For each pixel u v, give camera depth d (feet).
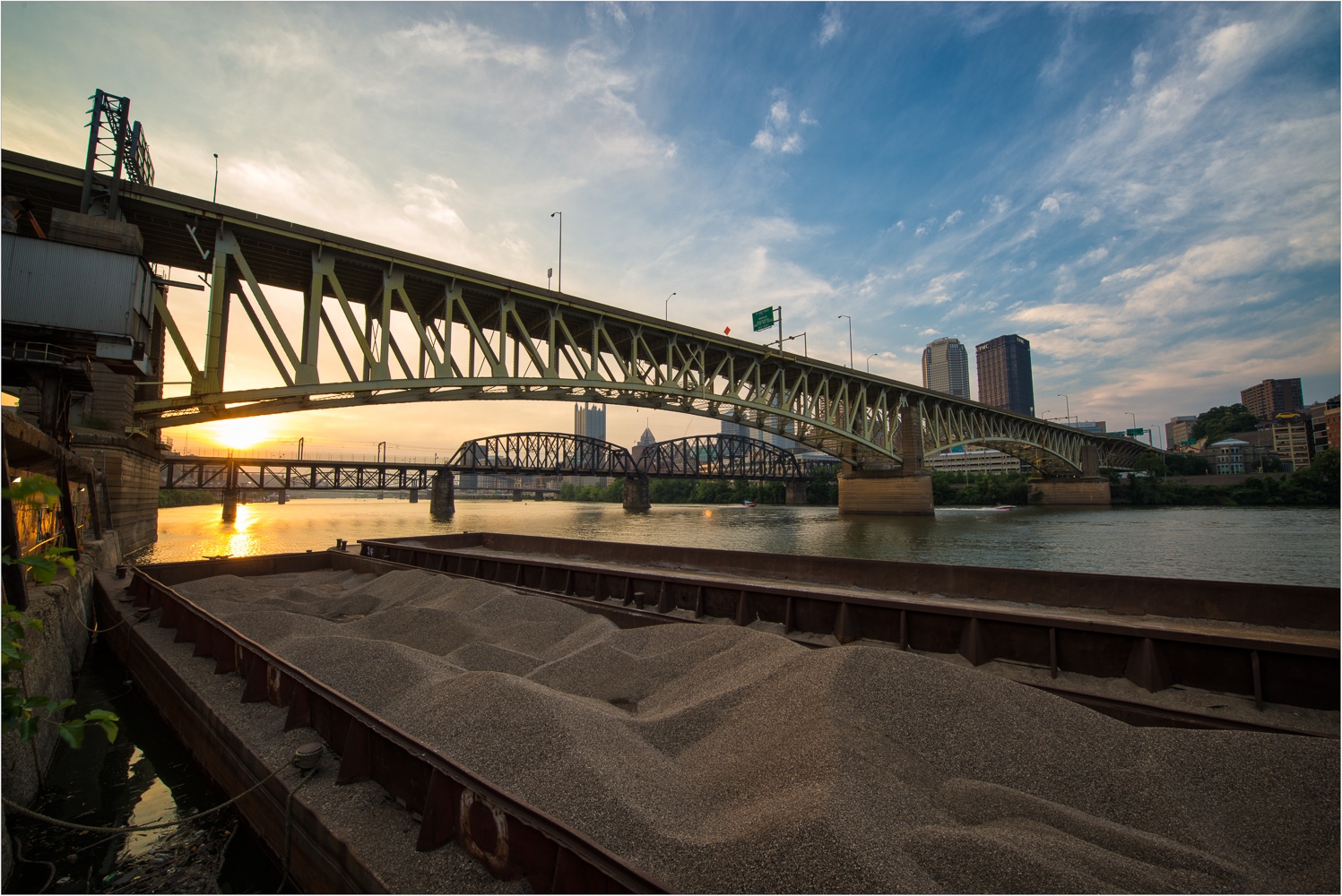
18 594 28.91
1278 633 30.04
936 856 12.75
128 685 38.50
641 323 154.20
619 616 35.81
